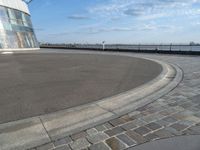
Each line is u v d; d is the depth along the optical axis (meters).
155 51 27.45
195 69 11.14
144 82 7.88
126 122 4.03
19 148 3.17
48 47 63.88
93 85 7.48
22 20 38.25
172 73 9.98
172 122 3.95
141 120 4.10
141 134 3.48
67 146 3.17
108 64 14.38
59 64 14.81
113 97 5.80
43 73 10.60
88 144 3.21
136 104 5.13
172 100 5.42
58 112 4.65
